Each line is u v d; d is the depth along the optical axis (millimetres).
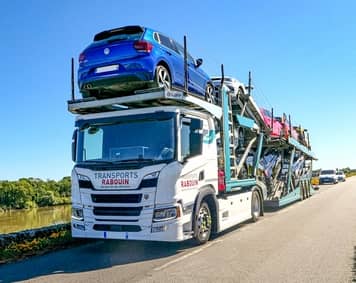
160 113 7668
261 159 14734
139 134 7770
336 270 6125
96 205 7543
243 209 11141
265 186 14227
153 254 7734
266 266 6430
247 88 12758
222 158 9547
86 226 7609
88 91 8688
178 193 7363
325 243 8375
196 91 10117
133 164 7410
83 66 8555
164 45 9008
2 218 50500
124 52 8203
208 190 8477
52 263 7219
